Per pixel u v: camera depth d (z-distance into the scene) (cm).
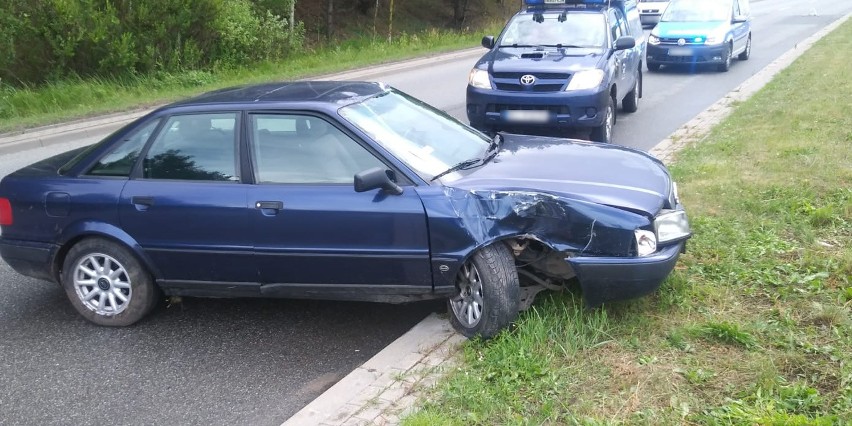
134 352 497
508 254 460
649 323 459
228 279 509
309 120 499
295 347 496
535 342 440
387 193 470
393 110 545
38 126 1370
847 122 1005
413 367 440
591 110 961
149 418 415
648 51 1856
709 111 1227
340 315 542
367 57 2377
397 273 477
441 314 520
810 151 852
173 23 1966
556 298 495
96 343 512
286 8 2506
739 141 935
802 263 535
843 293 484
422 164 489
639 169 510
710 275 529
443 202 460
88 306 536
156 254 513
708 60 1783
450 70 2069
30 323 547
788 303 480
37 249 536
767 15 3581
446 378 418
